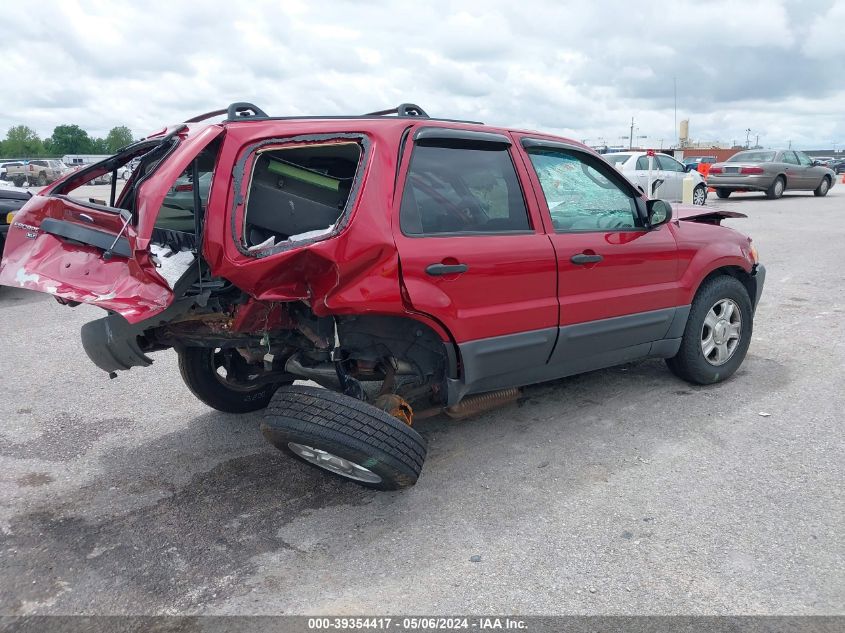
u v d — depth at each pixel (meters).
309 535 3.25
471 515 3.38
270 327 3.41
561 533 3.20
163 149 3.48
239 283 3.04
